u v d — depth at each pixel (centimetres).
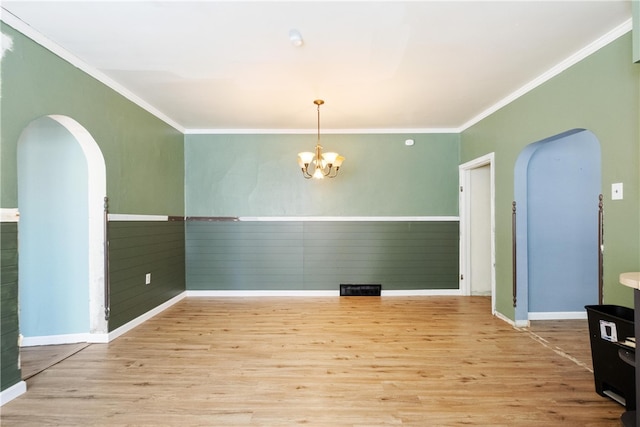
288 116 401
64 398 201
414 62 262
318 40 229
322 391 209
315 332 314
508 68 272
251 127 451
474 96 336
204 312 380
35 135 281
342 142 463
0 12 195
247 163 463
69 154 285
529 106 303
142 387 214
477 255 459
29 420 180
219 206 462
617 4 192
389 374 231
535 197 341
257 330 320
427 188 461
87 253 288
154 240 372
